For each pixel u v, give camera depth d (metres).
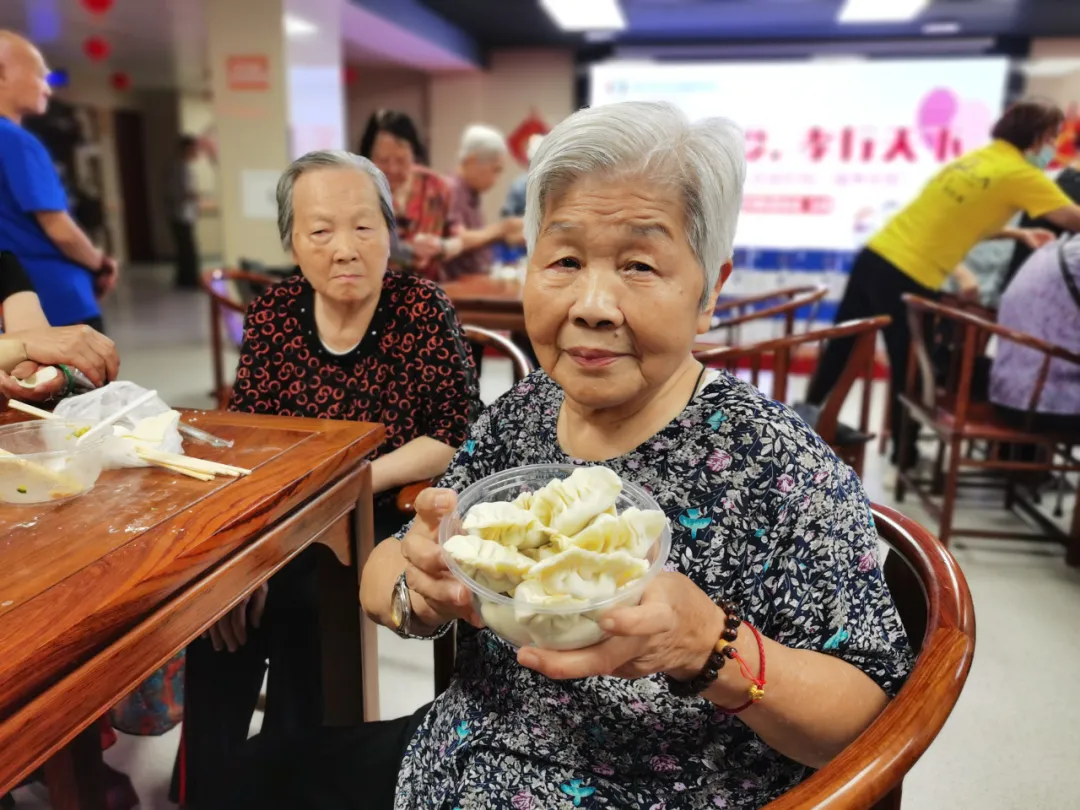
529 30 7.16
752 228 6.37
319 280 1.36
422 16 6.25
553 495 0.55
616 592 0.50
